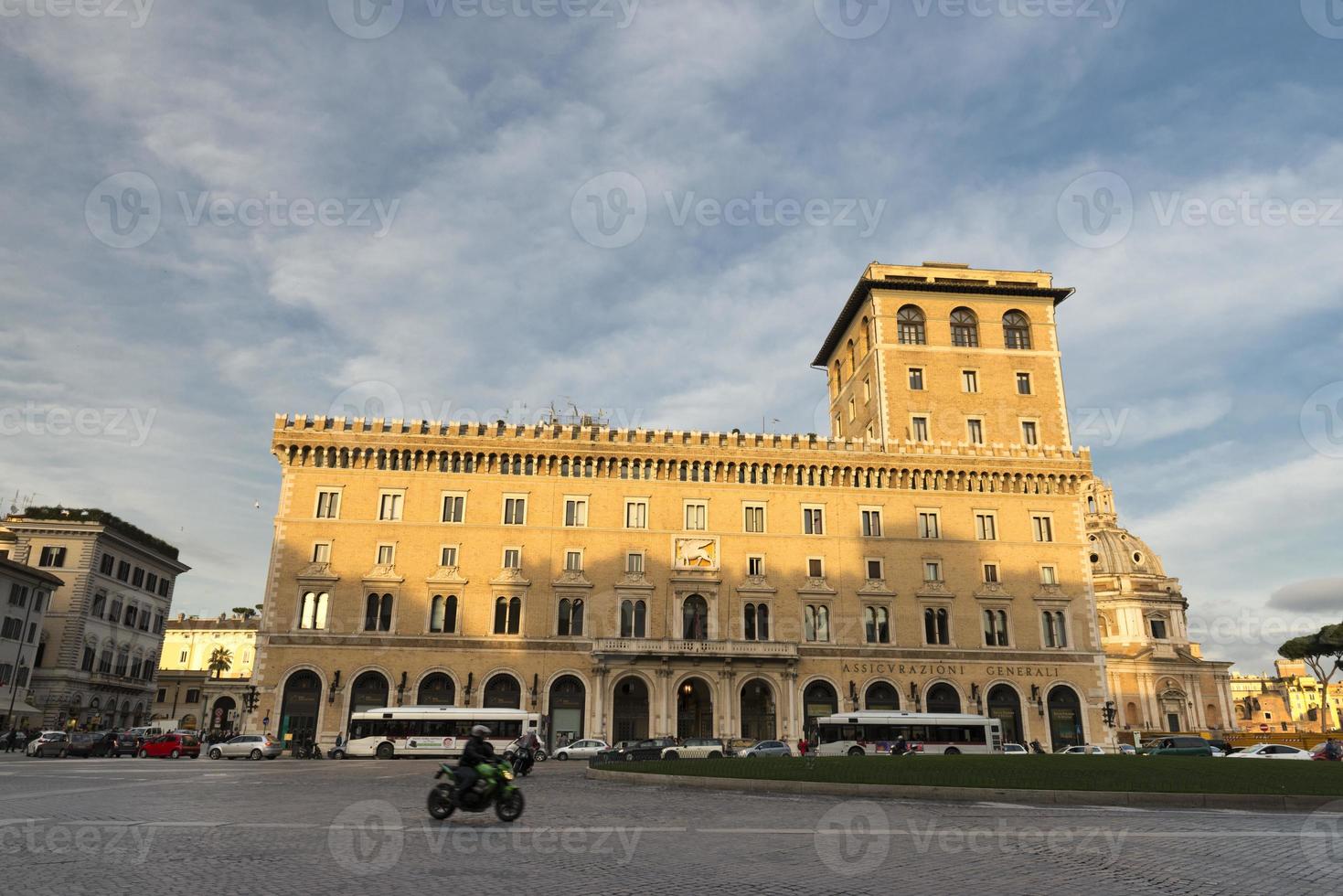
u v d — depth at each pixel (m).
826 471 84.75
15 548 94.75
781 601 80.44
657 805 27.92
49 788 30.56
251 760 62.53
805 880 15.42
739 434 84.19
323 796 29.86
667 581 79.69
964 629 81.56
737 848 18.80
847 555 82.44
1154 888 14.73
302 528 76.62
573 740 74.81
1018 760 40.44
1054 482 86.69
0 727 83.81
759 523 82.69
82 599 94.12
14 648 86.25
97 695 98.44
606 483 81.56
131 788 31.52
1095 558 144.62
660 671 76.25
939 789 30.34
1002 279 96.12
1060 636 82.75
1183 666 128.88
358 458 79.12
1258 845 19.33
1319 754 64.19
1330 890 14.53
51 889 13.62
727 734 75.56
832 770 35.66
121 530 103.19
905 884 15.07
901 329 92.56
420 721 66.31
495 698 75.00
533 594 77.56
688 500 82.25
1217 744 73.06
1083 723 80.19
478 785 23.08
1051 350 93.31
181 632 151.25
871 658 79.50
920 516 84.62
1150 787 29.08
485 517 79.25
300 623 74.56
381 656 74.38
